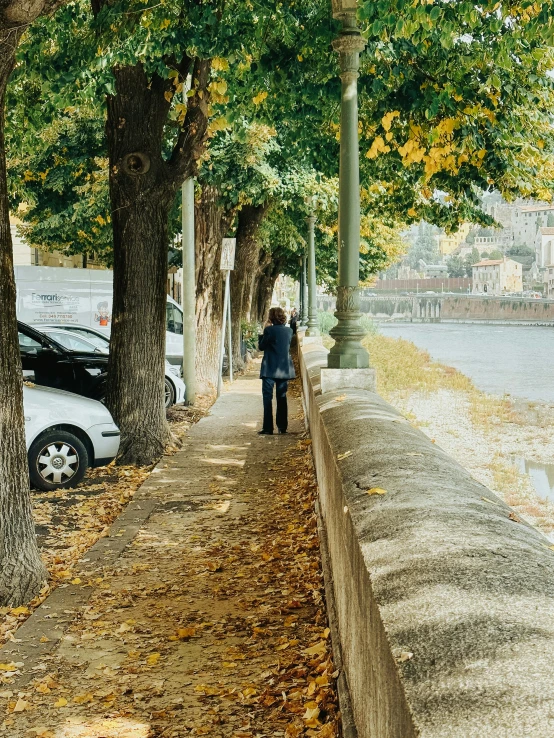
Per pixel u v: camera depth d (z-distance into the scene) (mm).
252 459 11633
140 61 11117
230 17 10828
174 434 13336
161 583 6445
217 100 12039
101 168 22969
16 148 16703
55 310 22656
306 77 12242
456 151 12195
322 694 4191
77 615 5785
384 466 3969
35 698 4480
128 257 11883
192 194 18547
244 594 6141
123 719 4191
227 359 28000
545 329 121812
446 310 181500
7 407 6230
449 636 1781
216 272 22250
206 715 4207
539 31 8547
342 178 8305
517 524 2812
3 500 6191
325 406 7164
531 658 1591
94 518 8828
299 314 52688
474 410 22406
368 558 2588
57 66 12375
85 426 10484
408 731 1565
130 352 11914
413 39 9492
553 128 13398
